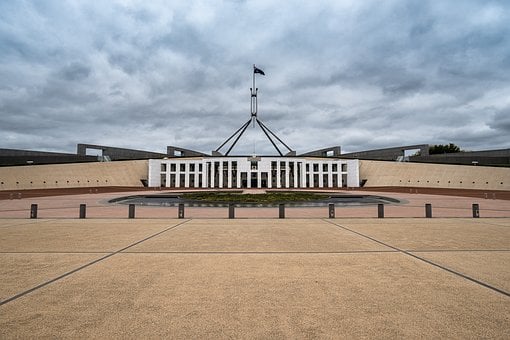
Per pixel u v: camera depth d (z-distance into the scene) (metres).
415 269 5.34
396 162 58.16
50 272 5.14
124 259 6.05
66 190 43.84
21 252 6.63
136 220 12.32
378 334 3.05
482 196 31.28
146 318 3.42
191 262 5.84
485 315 3.47
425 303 3.84
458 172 50.19
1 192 38.50
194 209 17.56
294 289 4.38
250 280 4.77
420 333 3.06
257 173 63.81
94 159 59.59
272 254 6.52
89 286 4.46
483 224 11.14
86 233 9.16
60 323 3.28
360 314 3.53
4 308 3.66
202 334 3.06
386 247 7.20
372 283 4.62
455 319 3.38
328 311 3.62
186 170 60.59
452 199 26.62
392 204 21.28
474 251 6.74
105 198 27.27
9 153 52.00
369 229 9.98
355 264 5.70
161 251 6.77
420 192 40.28
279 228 10.23
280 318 3.44
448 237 8.48
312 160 61.53
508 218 13.03
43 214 14.71
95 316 3.46
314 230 9.80
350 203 21.41
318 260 6.00
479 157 52.47
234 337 3.00
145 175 60.72
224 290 4.33
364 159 62.62
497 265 5.57
